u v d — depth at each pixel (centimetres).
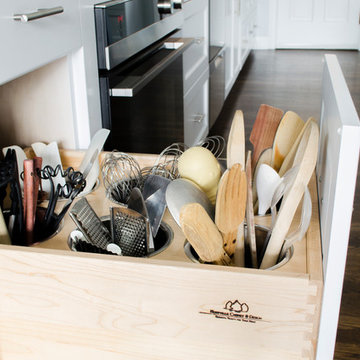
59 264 67
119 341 71
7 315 73
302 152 74
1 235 77
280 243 72
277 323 64
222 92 321
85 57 103
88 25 104
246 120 338
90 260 66
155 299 67
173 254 77
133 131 130
